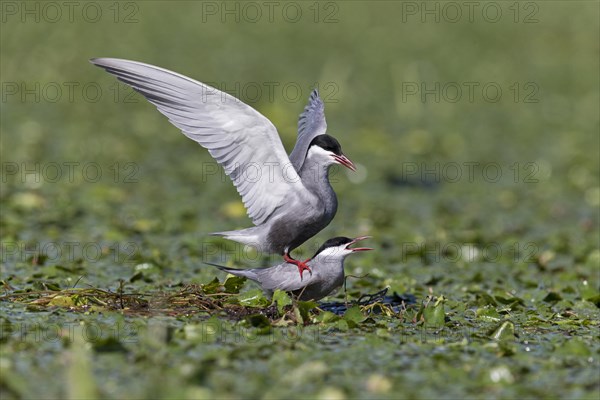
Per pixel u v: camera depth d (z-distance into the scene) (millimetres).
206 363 8195
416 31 32000
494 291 11617
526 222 16312
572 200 17969
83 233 14039
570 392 7816
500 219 16422
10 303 10055
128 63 9758
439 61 28453
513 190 18422
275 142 9570
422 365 8383
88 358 8219
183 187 17469
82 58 26672
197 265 12547
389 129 22516
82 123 21641
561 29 32188
